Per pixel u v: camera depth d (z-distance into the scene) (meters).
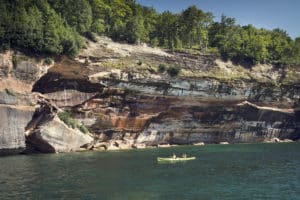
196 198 40.19
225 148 98.06
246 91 116.12
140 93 99.44
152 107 103.00
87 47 94.94
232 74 116.19
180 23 123.12
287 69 129.75
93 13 110.94
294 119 127.06
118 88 95.69
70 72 88.69
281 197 41.25
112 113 97.44
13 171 55.09
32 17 83.69
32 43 81.50
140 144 103.75
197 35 128.62
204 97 109.12
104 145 96.19
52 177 50.38
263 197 41.16
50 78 86.75
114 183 46.91
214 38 134.25
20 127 76.94
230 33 133.75
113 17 115.12
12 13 81.19
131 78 96.69
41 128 79.12
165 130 108.00
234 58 123.12
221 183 48.03
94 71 91.81
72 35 89.75
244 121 118.62
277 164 65.69
